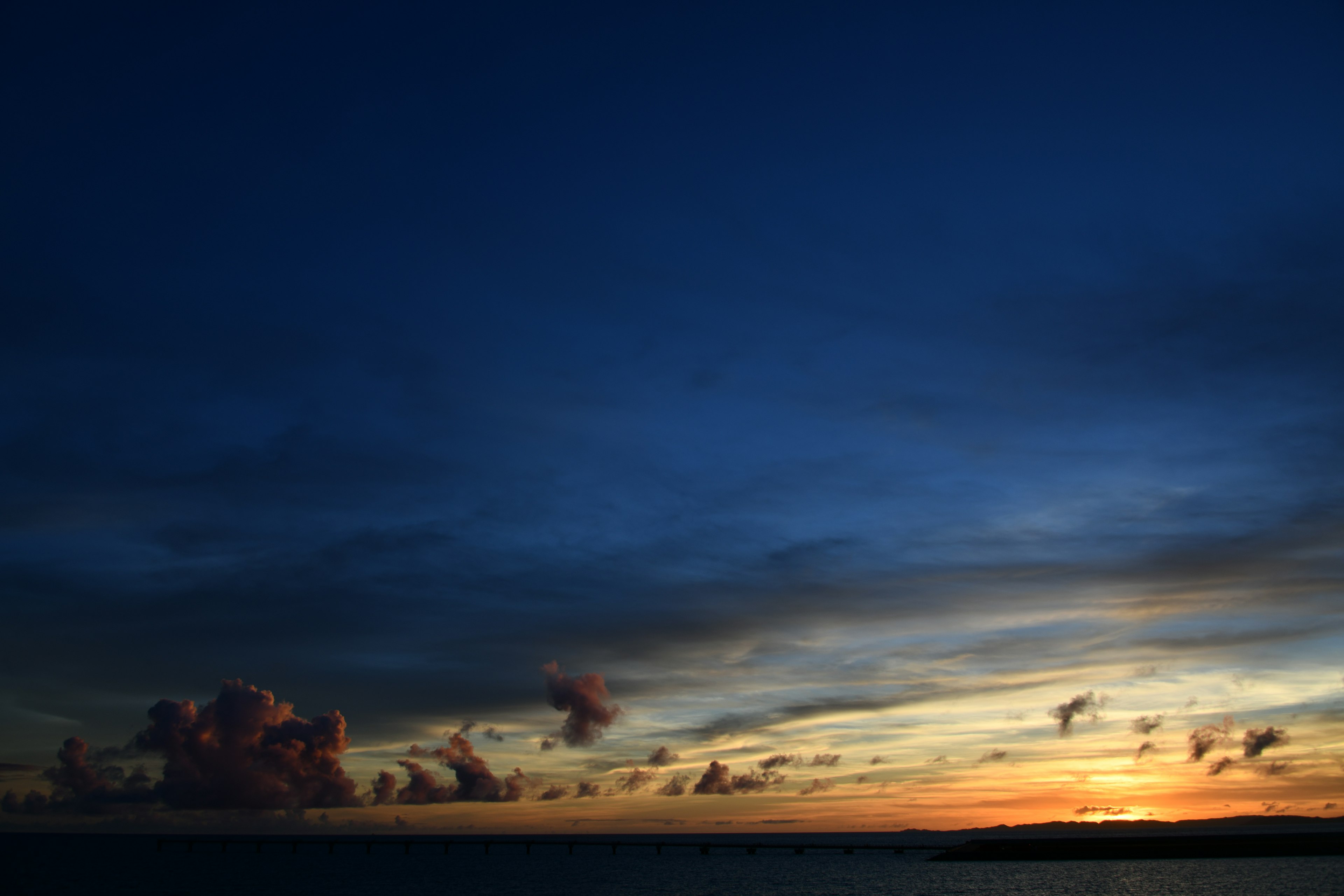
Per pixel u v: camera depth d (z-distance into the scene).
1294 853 143.88
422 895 134.62
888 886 129.12
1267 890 105.69
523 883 156.50
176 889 144.12
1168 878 122.25
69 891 139.62
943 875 143.38
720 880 157.38
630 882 154.62
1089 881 122.44
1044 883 123.00
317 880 162.25
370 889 143.25
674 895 131.12
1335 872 123.31
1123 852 153.38
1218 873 126.06
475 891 140.25
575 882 156.12
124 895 133.75
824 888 131.00
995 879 132.62
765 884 145.00
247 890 142.62
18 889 142.12
